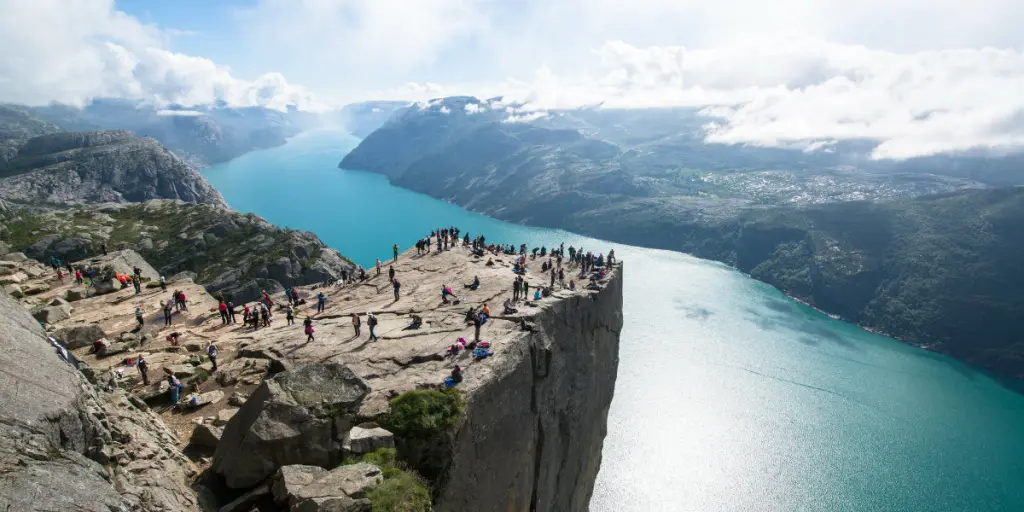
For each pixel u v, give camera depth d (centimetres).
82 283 5791
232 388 3431
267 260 12569
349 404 2508
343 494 2027
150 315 5025
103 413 2019
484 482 3519
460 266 6556
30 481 1174
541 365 4394
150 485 1850
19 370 1535
